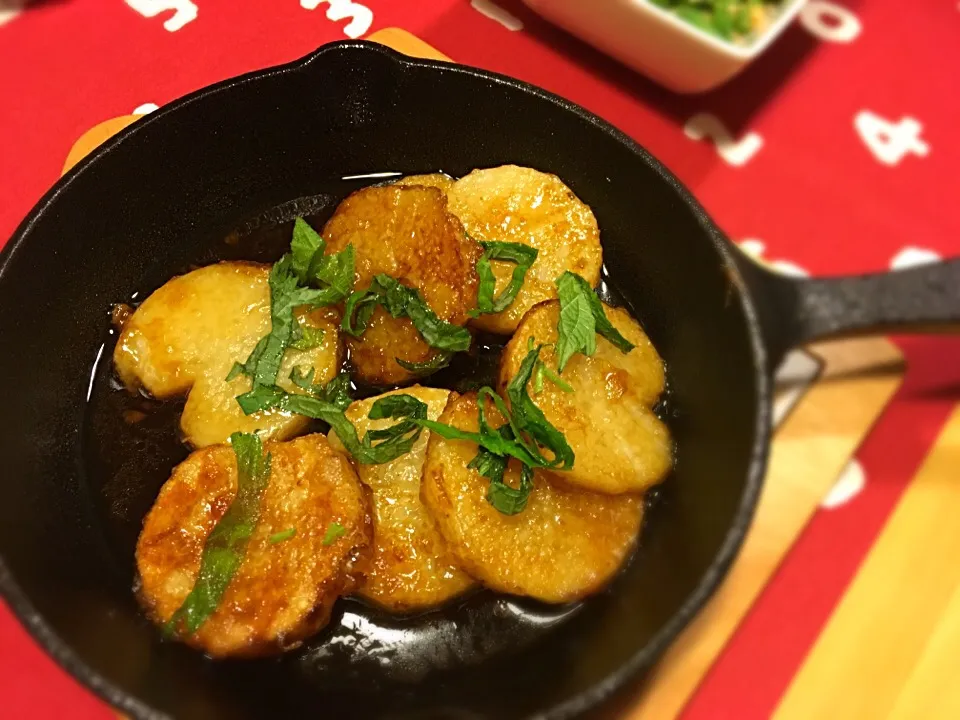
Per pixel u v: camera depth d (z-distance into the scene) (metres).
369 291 0.19
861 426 0.20
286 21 0.27
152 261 0.21
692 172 0.25
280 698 0.17
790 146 0.26
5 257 0.17
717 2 0.24
